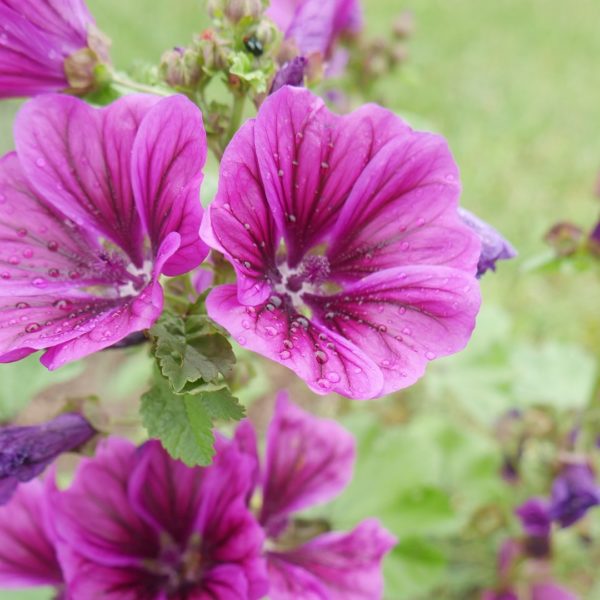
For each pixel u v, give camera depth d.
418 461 0.41
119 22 0.81
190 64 0.26
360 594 0.28
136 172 0.23
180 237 0.22
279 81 0.25
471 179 0.69
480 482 0.44
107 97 0.27
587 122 0.80
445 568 0.41
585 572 0.46
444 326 0.23
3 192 0.24
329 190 0.24
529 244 0.62
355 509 0.40
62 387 0.51
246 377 0.28
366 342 0.24
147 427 0.23
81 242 0.25
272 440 0.28
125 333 0.22
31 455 0.25
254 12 0.26
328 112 0.24
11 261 0.24
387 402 0.51
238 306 0.22
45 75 0.26
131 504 0.26
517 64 0.88
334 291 0.25
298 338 0.23
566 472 0.37
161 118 0.23
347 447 0.29
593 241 0.34
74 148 0.24
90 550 0.26
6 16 0.25
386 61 0.43
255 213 0.23
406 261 0.24
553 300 0.60
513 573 0.42
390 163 0.24
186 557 0.26
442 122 0.77
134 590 0.26
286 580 0.27
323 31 0.27
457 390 0.44
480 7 0.99
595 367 0.46
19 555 0.28
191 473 0.26
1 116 0.60
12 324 0.24
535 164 0.73
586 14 1.00
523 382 0.45
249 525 0.25
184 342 0.23
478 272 0.27
